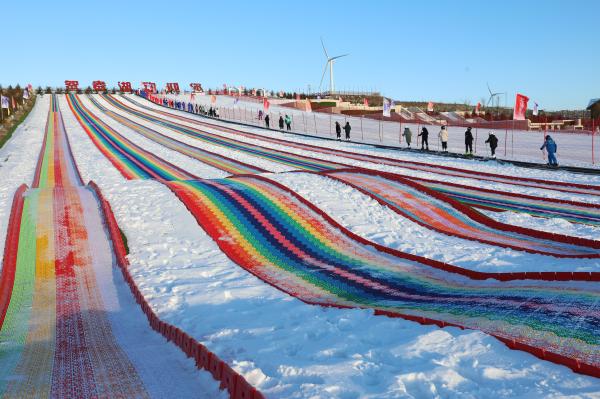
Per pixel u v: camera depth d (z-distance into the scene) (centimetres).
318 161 3378
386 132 5284
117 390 624
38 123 5962
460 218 1756
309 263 1341
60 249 1476
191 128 5744
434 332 665
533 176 2503
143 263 1352
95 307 1077
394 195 1939
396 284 1129
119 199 1945
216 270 1288
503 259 1230
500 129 5534
